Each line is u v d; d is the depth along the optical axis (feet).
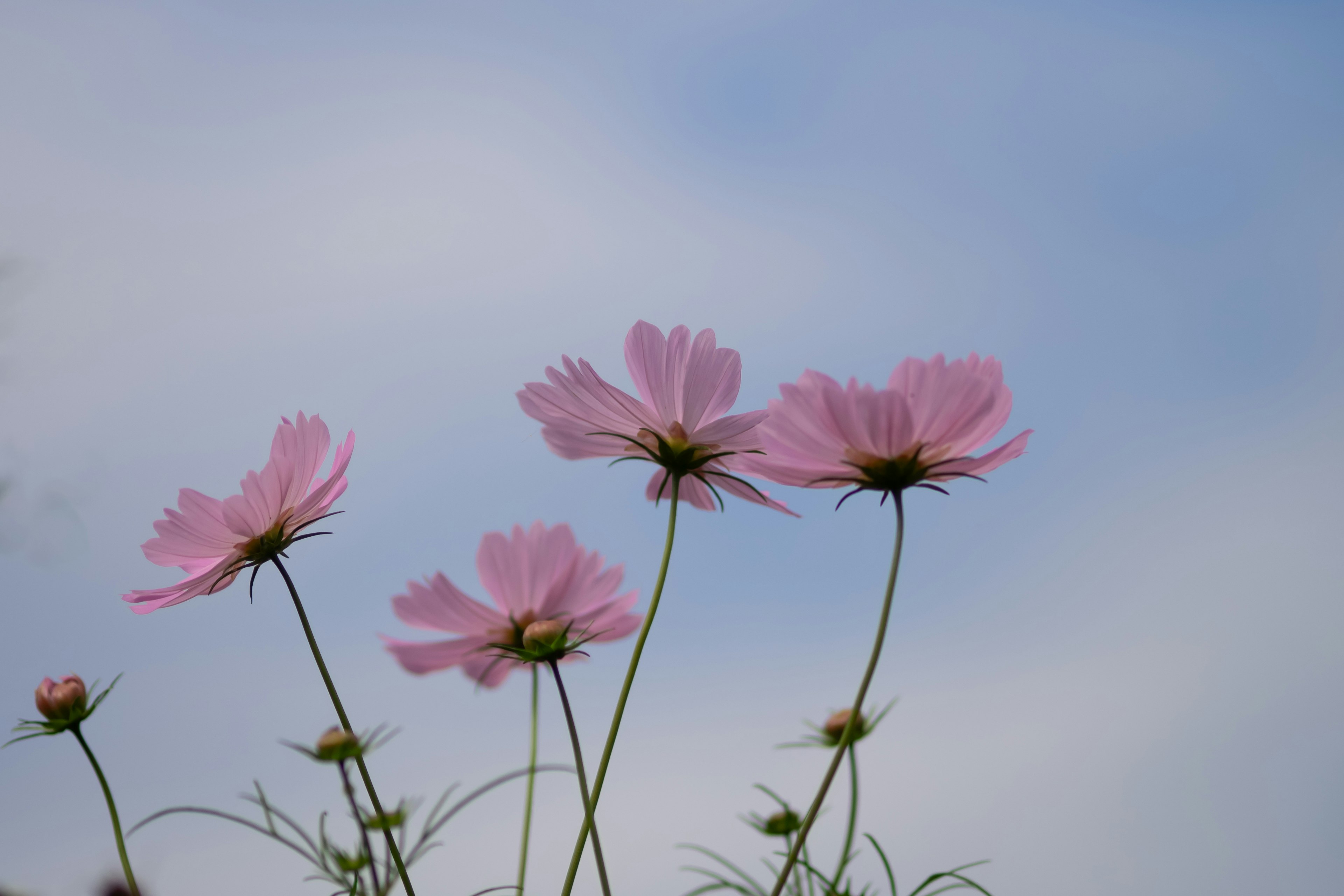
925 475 2.56
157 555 2.62
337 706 2.55
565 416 2.68
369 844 2.60
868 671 2.45
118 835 2.60
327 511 2.68
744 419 2.65
